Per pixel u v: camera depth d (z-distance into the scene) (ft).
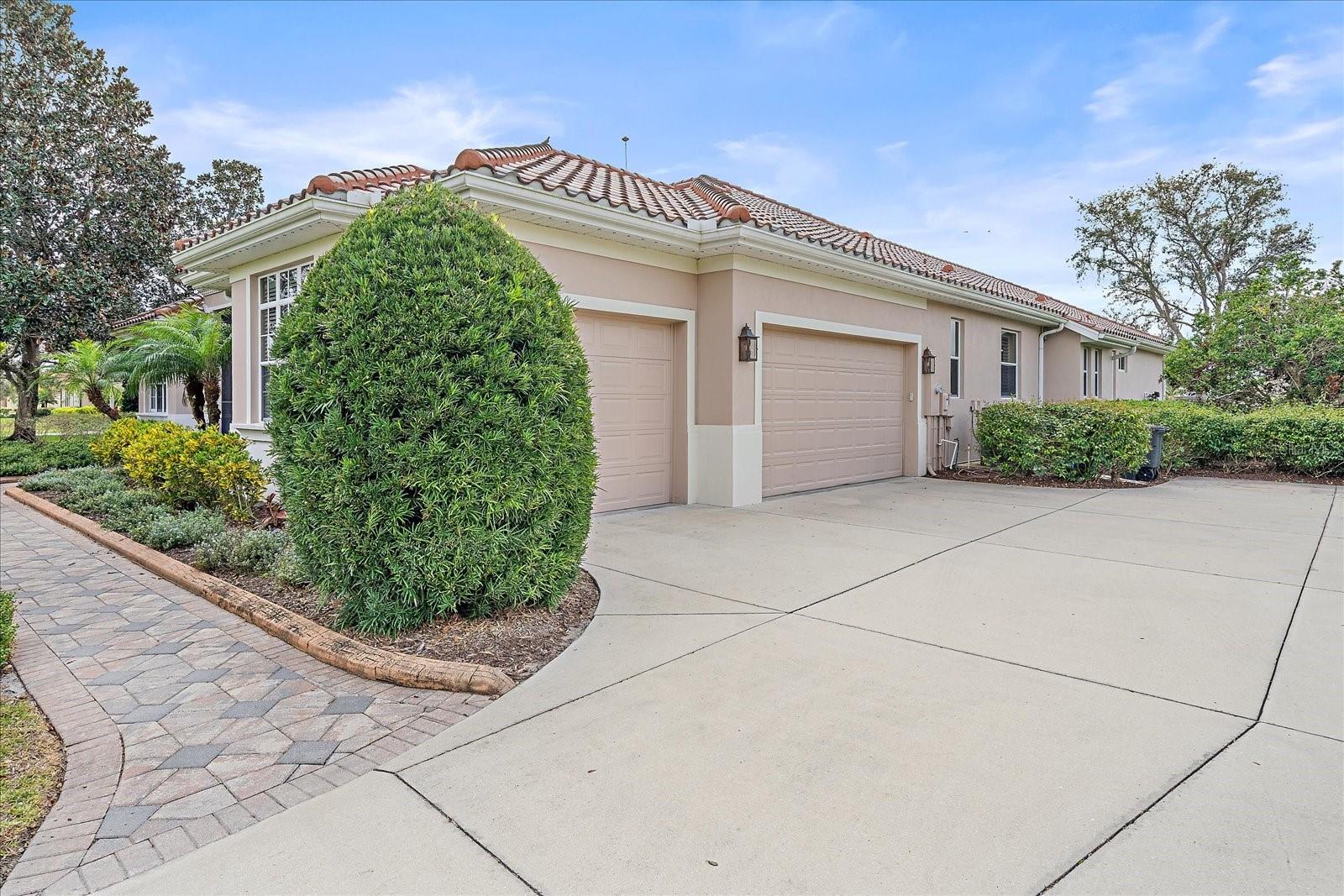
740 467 29.30
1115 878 7.18
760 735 10.23
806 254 29.66
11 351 52.13
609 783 9.06
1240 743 9.84
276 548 19.74
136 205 55.57
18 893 7.32
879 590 17.38
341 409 13.42
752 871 7.37
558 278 24.62
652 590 17.52
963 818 8.19
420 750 10.08
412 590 13.48
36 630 15.43
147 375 47.85
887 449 39.37
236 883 7.39
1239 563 19.90
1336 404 46.96
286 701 11.79
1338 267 54.60
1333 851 7.53
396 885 7.28
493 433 13.48
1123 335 59.11
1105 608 15.88
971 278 53.67
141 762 9.94
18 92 51.03
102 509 28.17
